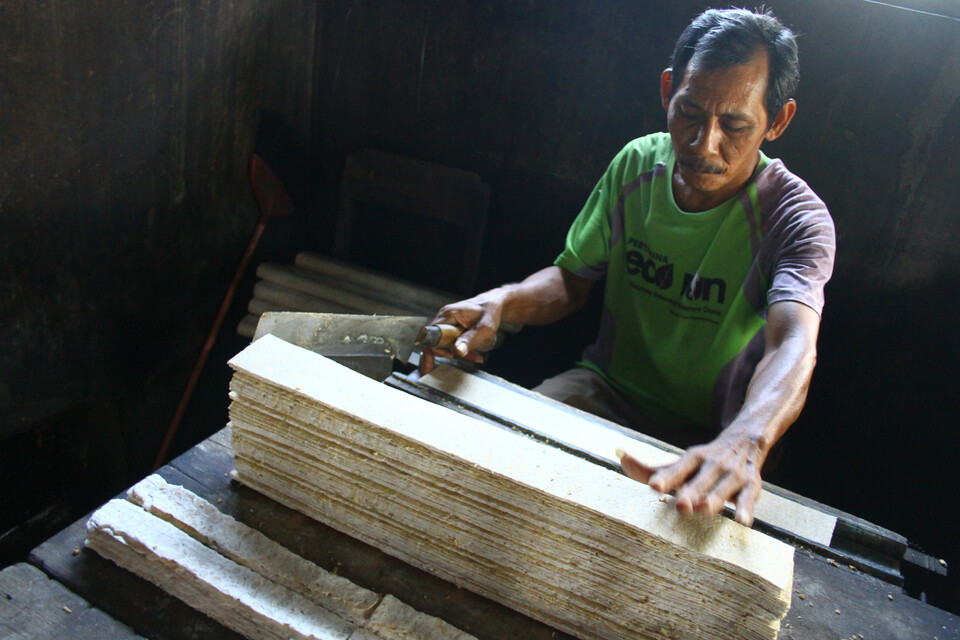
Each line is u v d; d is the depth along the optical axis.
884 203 1.99
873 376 2.18
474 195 2.43
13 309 1.83
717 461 1.03
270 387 1.10
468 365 1.58
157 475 1.22
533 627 1.06
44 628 1.00
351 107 2.56
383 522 1.12
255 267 2.62
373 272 2.55
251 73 2.31
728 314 1.65
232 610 1.03
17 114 1.67
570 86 2.22
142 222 2.11
